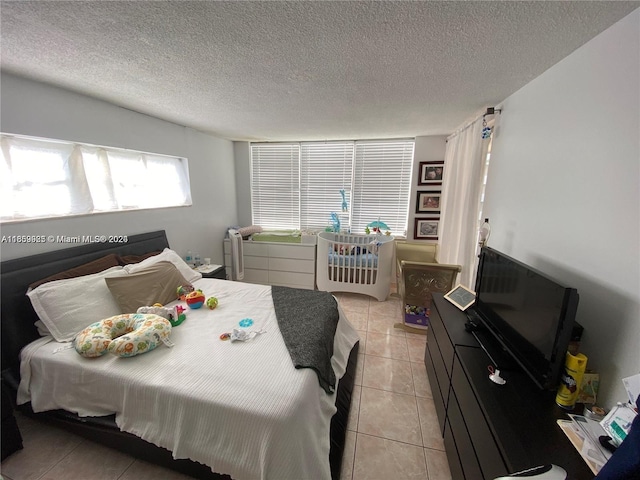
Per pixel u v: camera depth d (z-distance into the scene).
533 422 1.01
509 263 1.41
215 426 1.20
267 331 1.80
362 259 3.62
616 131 1.03
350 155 4.11
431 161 3.72
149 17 1.05
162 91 1.93
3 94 1.61
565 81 1.34
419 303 2.85
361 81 1.72
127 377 1.36
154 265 2.29
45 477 1.40
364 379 2.16
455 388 1.44
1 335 1.60
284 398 1.22
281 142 4.27
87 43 1.26
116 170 2.46
